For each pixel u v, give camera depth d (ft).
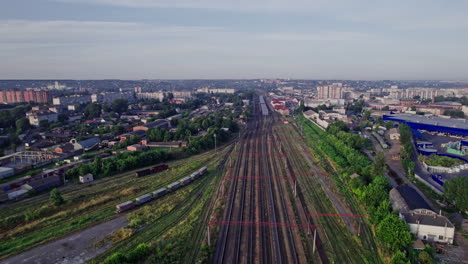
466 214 224.12
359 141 435.12
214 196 262.47
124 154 363.97
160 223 212.23
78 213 226.17
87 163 345.72
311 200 254.68
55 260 168.45
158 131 488.02
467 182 230.68
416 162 382.42
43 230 201.05
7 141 473.67
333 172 329.93
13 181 282.56
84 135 535.60
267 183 295.48
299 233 200.64
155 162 368.07
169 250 176.24
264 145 469.98
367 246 185.78
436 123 609.83
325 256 175.52
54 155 384.06
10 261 167.02
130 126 608.19
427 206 218.18
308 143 484.33
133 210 232.32
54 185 281.74
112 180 303.27
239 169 342.44
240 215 226.38
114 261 156.97
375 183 258.57
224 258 172.04
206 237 193.98
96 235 195.21
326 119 653.71
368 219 219.61
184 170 335.26
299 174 322.75
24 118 591.37
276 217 223.71
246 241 190.49
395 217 186.50
